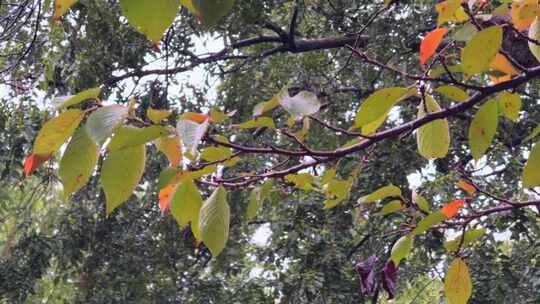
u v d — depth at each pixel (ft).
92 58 19.75
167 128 3.90
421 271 19.75
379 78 21.81
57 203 23.82
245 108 23.65
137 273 22.39
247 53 25.80
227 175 16.66
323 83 22.63
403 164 19.38
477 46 4.51
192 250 22.52
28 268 22.44
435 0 18.97
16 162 20.13
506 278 18.06
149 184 21.57
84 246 22.54
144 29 2.55
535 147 4.63
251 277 22.65
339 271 20.21
